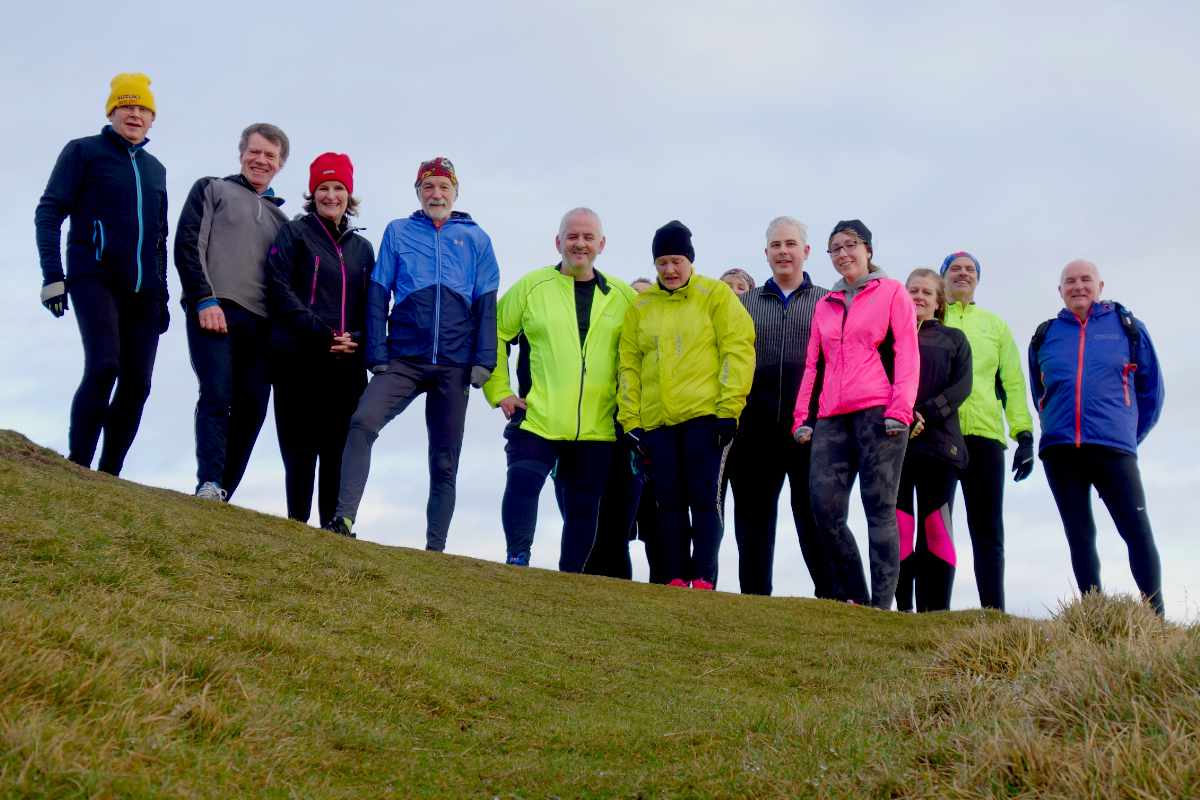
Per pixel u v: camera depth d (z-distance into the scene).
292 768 4.31
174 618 5.55
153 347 8.34
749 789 4.36
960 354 9.38
